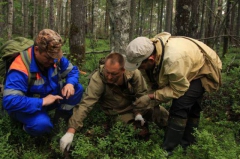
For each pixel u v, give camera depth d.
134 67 3.05
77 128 3.25
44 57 2.96
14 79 3.01
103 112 3.75
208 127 4.01
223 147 3.13
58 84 3.48
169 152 3.28
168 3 17.75
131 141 3.32
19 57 3.08
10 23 8.01
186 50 3.00
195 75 3.16
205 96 5.04
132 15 16.16
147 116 3.99
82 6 8.23
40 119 3.19
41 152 3.31
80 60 8.34
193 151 3.11
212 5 13.38
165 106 4.64
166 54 2.96
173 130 3.26
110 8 4.70
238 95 4.74
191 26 5.73
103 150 3.16
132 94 3.68
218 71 3.24
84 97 3.41
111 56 3.17
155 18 44.94
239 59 10.30
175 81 2.96
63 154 3.18
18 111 3.04
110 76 3.24
